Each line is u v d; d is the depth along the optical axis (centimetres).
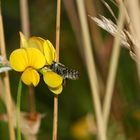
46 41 28
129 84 45
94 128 43
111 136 42
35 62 28
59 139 46
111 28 28
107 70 45
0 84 34
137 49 27
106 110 29
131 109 44
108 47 45
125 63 46
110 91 29
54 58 28
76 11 46
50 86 28
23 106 44
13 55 28
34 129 35
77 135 45
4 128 40
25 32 39
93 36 44
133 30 27
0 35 32
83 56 45
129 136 42
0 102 37
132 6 27
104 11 41
